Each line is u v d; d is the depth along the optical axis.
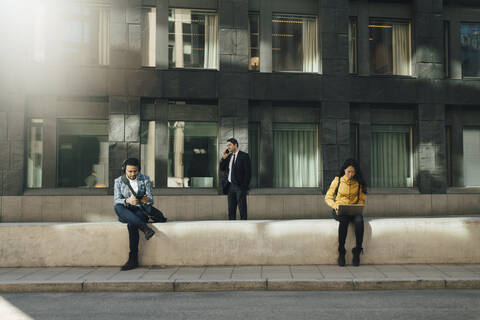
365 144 14.37
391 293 5.42
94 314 4.57
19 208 12.78
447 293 5.39
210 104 13.88
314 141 14.38
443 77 14.49
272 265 6.64
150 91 13.42
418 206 13.94
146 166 13.61
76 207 12.89
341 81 14.03
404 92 14.28
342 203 6.60
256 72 13.79
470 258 6.71
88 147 13.53
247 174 8.50
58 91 13.16
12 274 6.12
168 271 6.28
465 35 14.96
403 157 14.76
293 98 13.85
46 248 6.62
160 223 6.67
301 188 14.00
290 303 4.96
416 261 6.70
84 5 13.61
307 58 14.52
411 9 14.75
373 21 14.80
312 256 6.68
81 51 13.60
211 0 14.04
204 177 13.84
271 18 14.18
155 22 13.78
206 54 14.12
